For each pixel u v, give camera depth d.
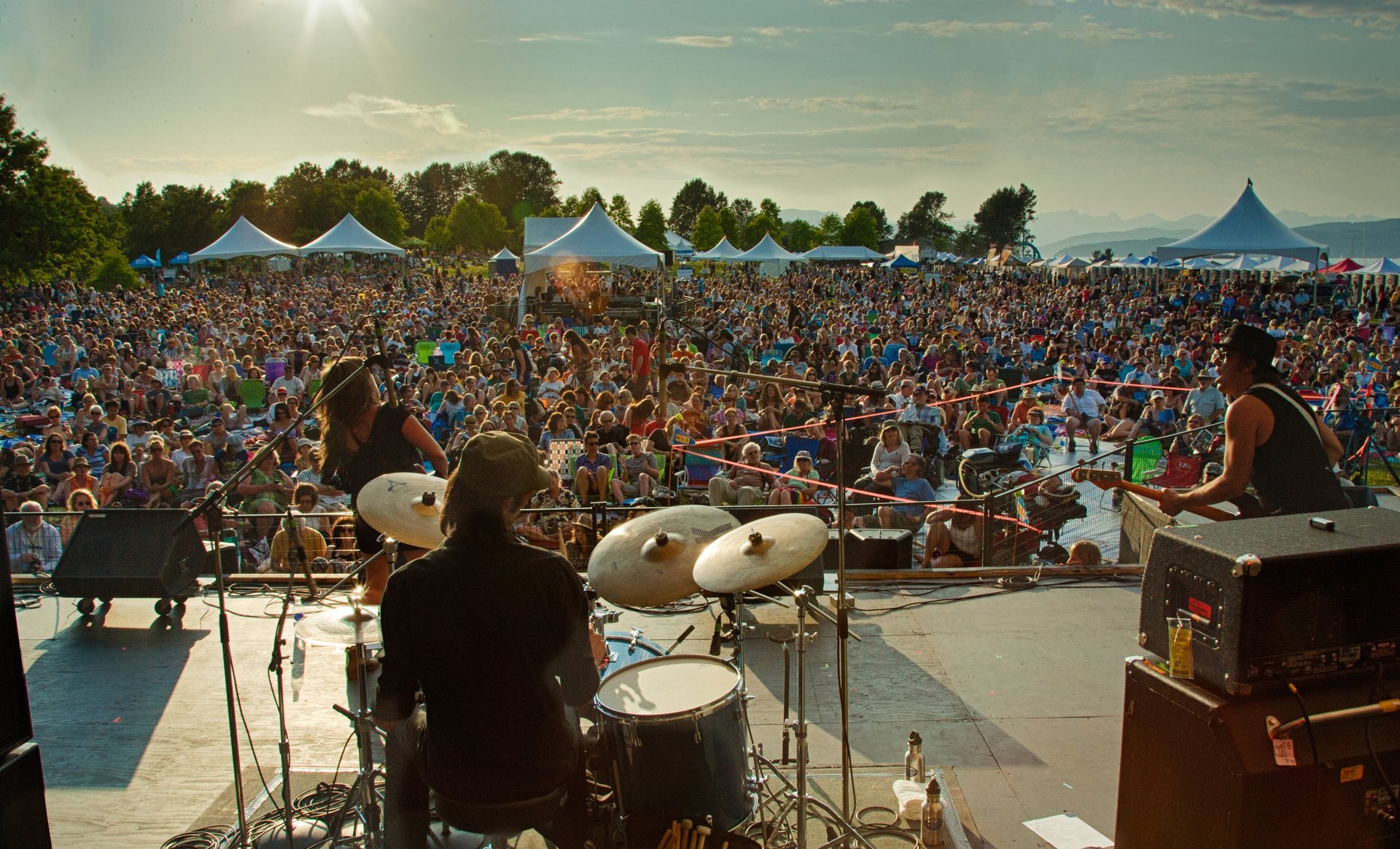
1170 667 3.00
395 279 59.91
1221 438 10.42
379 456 4.30
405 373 17.80
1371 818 2.91
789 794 3.82
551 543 7.70
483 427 12.21
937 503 8.23
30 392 19.80
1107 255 59.97
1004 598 6.66
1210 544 2.93
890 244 137.50
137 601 6.81
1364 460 10.34
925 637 5.96
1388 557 2.92
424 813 3.00
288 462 11.12
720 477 9.69
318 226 105.25
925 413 13.73
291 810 3.89
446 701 2.63
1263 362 4.00
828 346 23.78
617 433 11.63
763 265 79.88
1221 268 50.50
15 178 49.28
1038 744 4.59
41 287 51.41
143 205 97.56
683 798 3.15
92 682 5.51
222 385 17.88
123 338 27.36
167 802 4.23
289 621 6.39
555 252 28.59
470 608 2.55
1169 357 19.61
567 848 2.97
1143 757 3.14
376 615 3.80
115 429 13.83
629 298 36.09
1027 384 17.39
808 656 5.68
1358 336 25.86
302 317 28.97
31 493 10.18
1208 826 2.89
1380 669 2.97
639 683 3.45
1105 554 9.49
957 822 3.82
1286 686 2.87
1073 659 5.60
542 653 2.62
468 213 112.56
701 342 24.11
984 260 97.00
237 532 8.50
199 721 5.01
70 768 4.54
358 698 5.27
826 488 10.89
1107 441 14.86
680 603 6.63
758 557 3.47
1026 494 8.85
